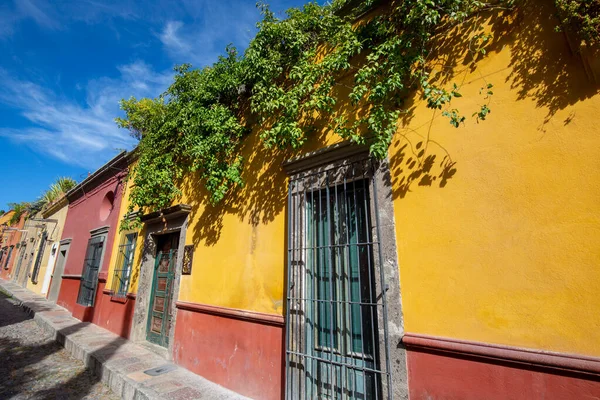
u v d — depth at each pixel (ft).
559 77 7.76
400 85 9.73
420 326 8.55
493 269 7.75
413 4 10.07
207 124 16.30
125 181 26.63
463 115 9.10
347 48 11.70
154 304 21.57
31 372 17.08
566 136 7.39
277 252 13.10
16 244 74.49
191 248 18.10
